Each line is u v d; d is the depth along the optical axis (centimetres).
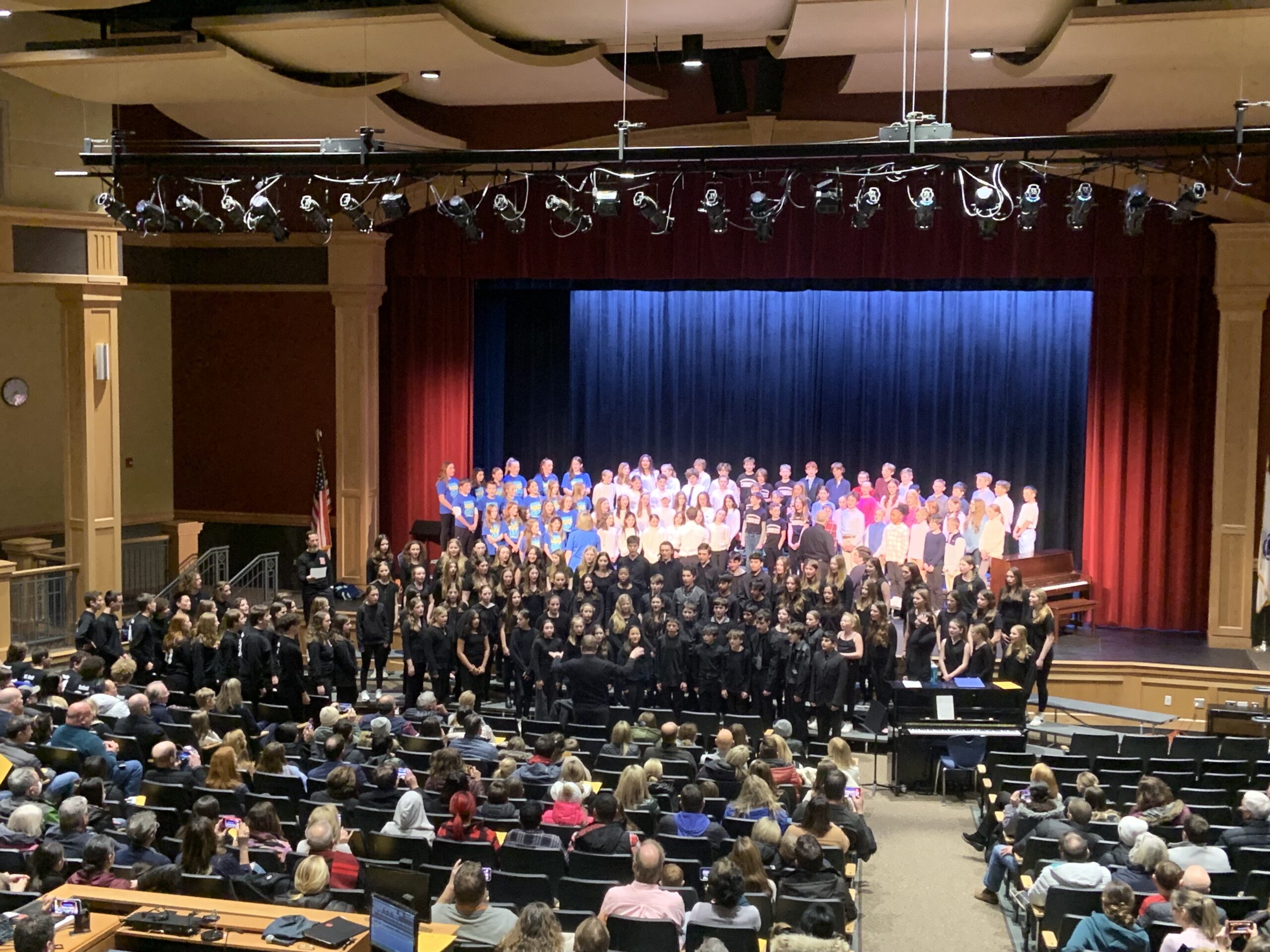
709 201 1440
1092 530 2086
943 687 1432
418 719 1338
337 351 2250
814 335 2338
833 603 1659
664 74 2050
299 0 1515
